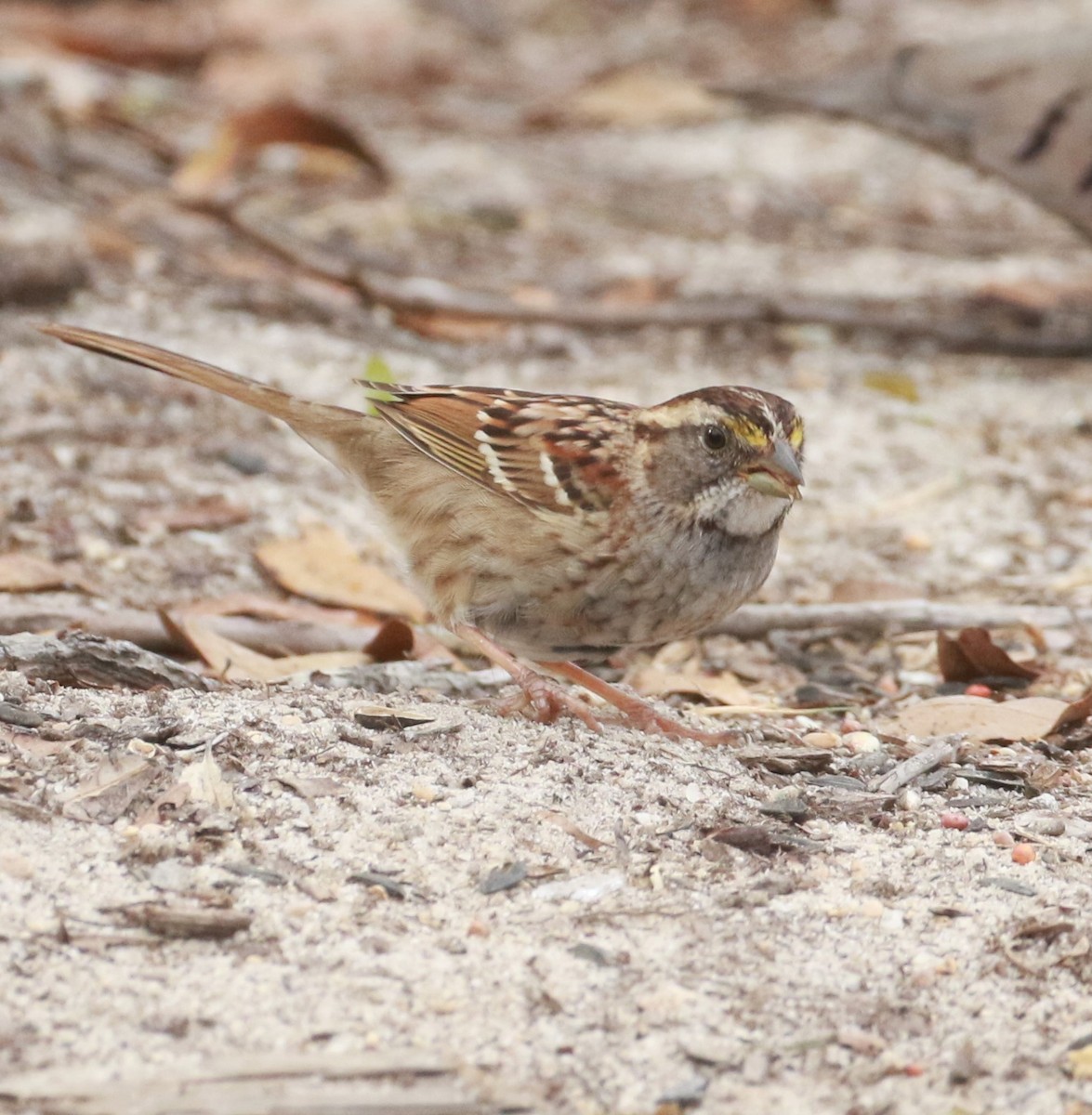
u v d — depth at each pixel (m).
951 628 10.40
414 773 7.32
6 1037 5.52
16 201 16.73
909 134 14.95
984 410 14.39
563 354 15.23
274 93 23.06
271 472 12.19
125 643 8.23
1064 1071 5.79
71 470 11.70
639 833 7.08
